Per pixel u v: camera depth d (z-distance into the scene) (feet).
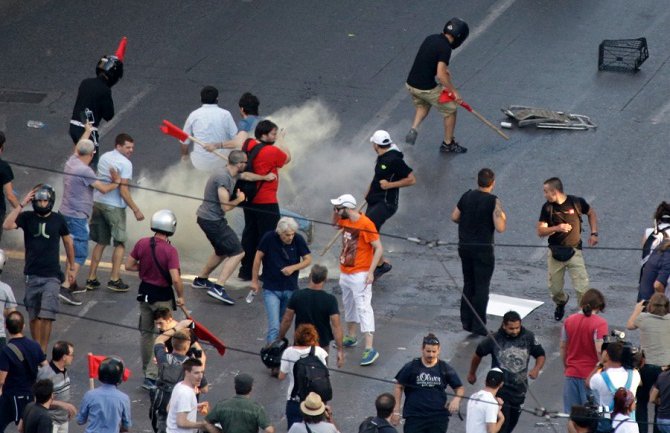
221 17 301.22
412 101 270.46
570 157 249.75
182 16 301.84
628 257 221.66
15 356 155.02
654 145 252.42
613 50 277.03
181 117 265.34
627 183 241.35
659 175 243.60
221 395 176.04
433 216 234.58
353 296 184.85
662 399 155.94
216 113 220.84
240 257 203.10
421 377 154.61
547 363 185.88
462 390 154.81
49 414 148.56
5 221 181.47
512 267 218.38
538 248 224.94
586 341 164.45
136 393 176.55
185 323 161.58
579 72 276.41
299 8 304.09
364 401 174.81
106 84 231.91
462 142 256.11
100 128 261.03
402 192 240.94
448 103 247.70
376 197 208.64
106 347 188.55
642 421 160.76
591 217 195.00
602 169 245.86
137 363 184.75
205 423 146.00
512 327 160.66
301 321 171.12
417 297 207.41
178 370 154.81
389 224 232.32
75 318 196.44
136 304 202.18
